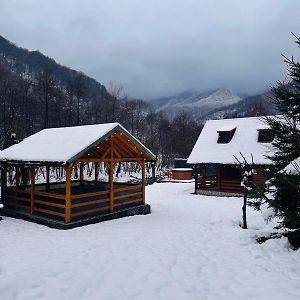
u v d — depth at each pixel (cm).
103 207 1530
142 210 1722
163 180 3984
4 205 1642
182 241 1152
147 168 5091
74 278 781
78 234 1225
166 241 1148
